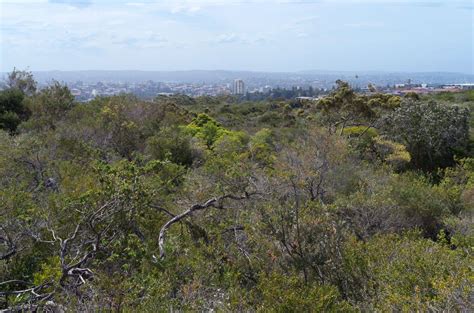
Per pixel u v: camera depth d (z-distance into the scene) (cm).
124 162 651
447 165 1892
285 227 608
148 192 612
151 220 732
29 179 988
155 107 2098
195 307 435
